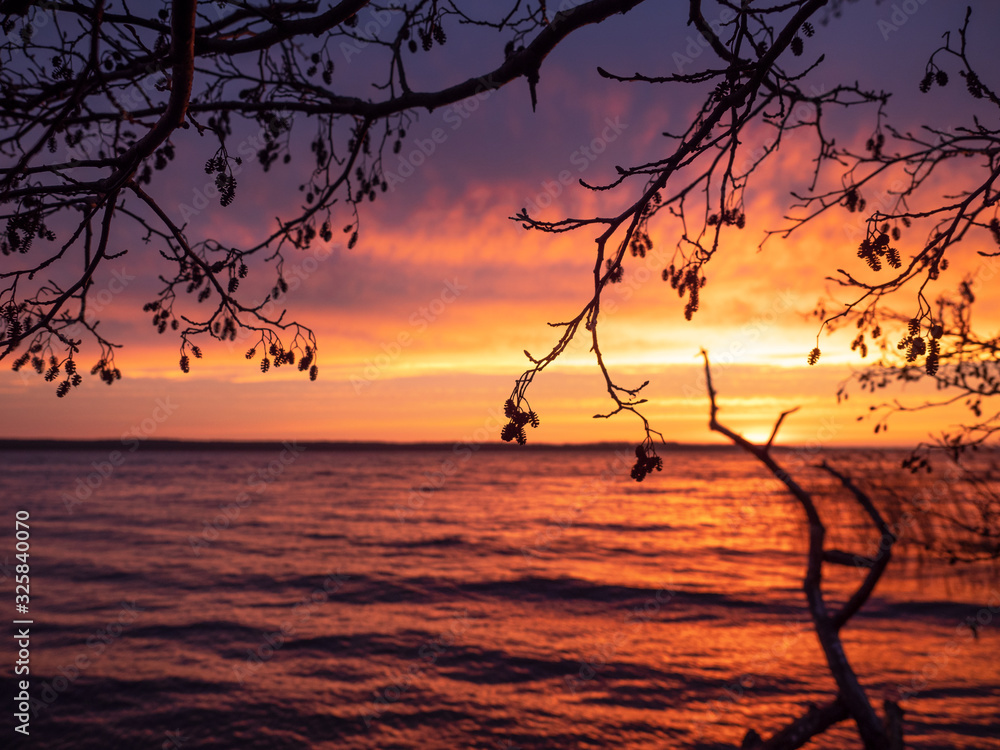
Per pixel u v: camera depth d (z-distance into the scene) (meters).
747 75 1.98
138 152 2.09
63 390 2.32
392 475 115.25
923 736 9.25
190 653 14.05
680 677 12.32
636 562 26.91
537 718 10.48
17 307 2.25
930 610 16.78
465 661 13.52
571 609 18.59
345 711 10.81
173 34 1.84
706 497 67.75
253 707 10.98
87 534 35.72
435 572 24.47
